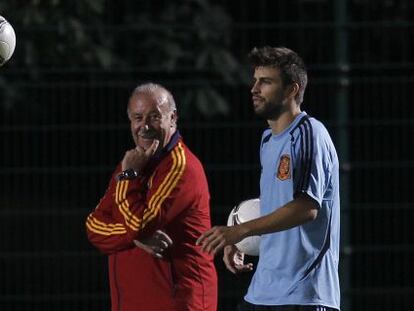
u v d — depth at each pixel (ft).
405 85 106.93
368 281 106.83
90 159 106.01
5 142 105.50
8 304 106.01
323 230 69.36
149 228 71.00
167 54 122.62
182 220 72.54
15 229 106.83
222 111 117.70
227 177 105.91
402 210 106.83
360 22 113.29
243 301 71.97
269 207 69.67
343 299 105.50
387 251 106.83
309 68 105.81
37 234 106.93
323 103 106.32
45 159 106.01
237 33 123.34
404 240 106.83
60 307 106.32
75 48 118.93
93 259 106.63
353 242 107.14
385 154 106.83
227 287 110.93
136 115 72.23
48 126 105.70
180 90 116.98
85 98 106.22
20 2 119.96
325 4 117.80
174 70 113.91
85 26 119.96
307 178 67.21
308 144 67.77
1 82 117.70
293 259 69.10
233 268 74.74
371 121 106.63
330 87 106.01
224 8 126.82
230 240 65.57
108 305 106.73
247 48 116.98
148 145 72.08
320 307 69.05
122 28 111.04
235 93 116.16
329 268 69.56
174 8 126.62
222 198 105.91
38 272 106.32
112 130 106.01
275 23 113.09
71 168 105.81
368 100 106.93
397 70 107.04
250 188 105.91
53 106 106.52
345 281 105.60
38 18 118.83
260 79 69.41
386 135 106.83
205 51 121.29
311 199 66.74
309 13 119.03
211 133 106.11
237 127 106.11
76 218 106.83
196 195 72.59
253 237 73.72
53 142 105.81
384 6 121.70
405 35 109.29
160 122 72.08
